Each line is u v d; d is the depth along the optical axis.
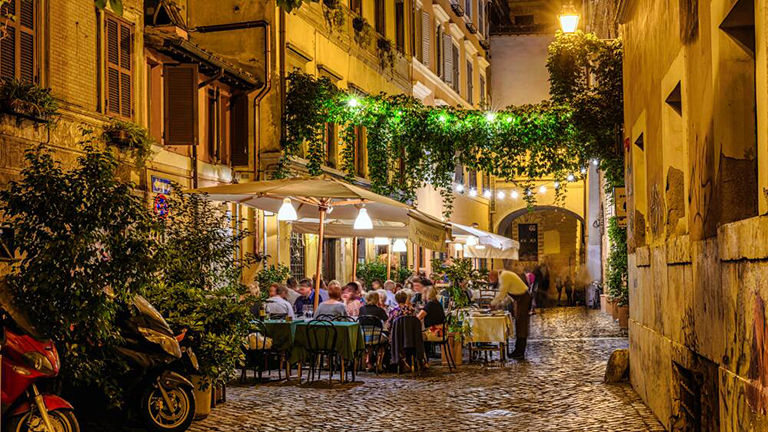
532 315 33.00
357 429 10.31
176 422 9.90
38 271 8.59
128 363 9.49
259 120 20.25
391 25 30.16
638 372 12.55
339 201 16.44
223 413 11.35
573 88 20.86
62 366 8.82
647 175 11.59
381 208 16.91
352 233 21.12
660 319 10.45
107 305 8.88
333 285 16.03
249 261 13.82
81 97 13.75
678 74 8.75
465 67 40.59
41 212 8.94
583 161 20.80
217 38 20.45
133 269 9.19
